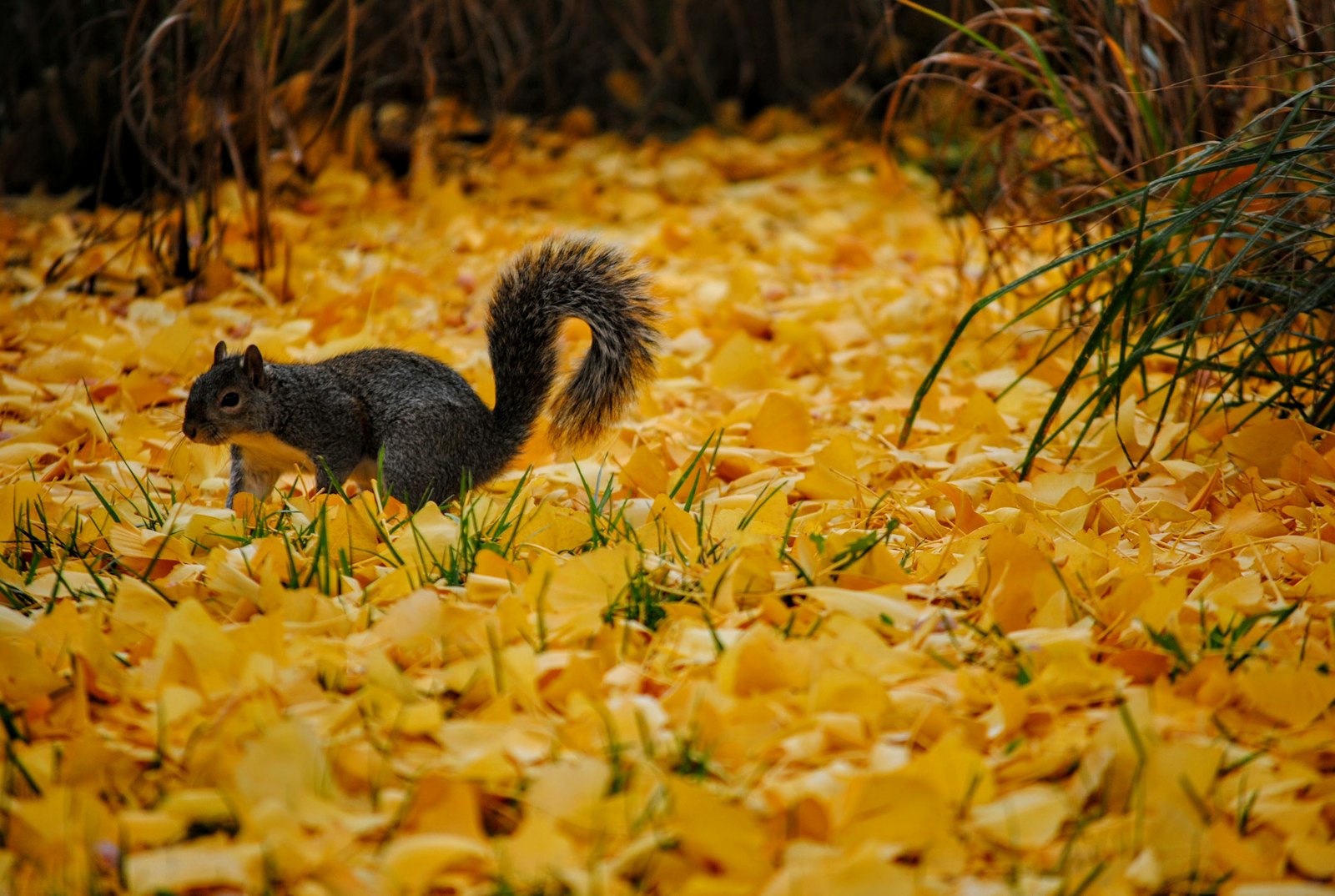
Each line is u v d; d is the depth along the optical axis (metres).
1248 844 4.38
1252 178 7.57
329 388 8.71
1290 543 6.79
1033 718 5.08
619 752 4.68
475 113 21.58
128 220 16.55
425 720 4.92
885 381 10.79
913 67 11.59
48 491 7.79
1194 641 5.64
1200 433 8.85
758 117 23.30
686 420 9.75
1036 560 6.10
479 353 11.83
